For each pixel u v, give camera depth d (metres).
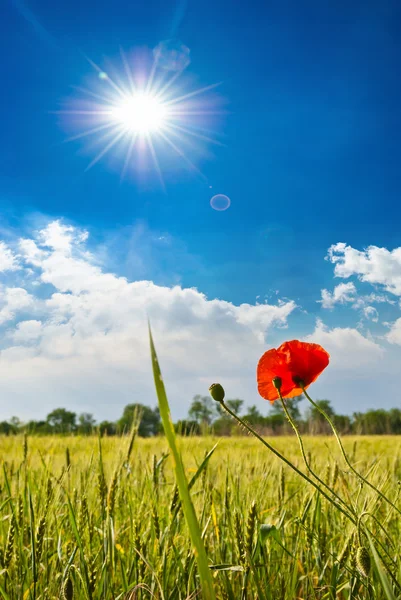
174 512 0.49
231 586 0.48
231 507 0.58
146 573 0.46
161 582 0.44
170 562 0.49
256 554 0.45
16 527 0.47
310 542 0.50
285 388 0.39
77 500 0.60
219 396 0.32
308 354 0.38
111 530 0.48
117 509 0.62
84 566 0.42
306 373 0.38
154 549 0.49
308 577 0.49
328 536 0.56
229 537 0.55
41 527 0.47
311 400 0.36
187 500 0.20
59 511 0.63
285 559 0.56
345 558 0.46
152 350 0.20
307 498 0.57
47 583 0.48
